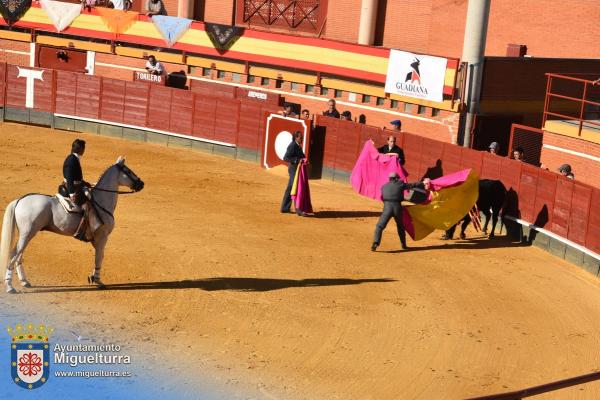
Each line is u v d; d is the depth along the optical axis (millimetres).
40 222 16938
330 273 20406
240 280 19359
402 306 18531
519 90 30953
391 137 28203
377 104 32812
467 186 23906
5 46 43000
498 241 24672
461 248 23609
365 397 14070
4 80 37906
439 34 38031
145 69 39469
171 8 46156
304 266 20781
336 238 23562
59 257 19812
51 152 32500
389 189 22406
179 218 24297
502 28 37188
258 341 16016
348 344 16234
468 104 29938
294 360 15312
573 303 19719
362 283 19844
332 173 31188
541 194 24109
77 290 17812
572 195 22984
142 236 22109
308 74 35188
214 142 34344
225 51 37375
